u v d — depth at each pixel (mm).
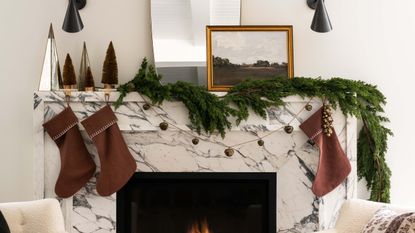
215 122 3301
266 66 3506
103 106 3354
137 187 3451
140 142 3400
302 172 3416
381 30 3619
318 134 3346
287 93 3330
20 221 2797
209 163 3404
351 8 3613
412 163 3619
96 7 3586
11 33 3576
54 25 3574
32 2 3570
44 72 3404
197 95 3277
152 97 3285
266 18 3596
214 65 3490
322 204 3400
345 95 3367
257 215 3451
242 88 3344
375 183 3500
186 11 3525
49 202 2855
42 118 3340
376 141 3457
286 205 3422
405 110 3617
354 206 2924
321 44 3605
